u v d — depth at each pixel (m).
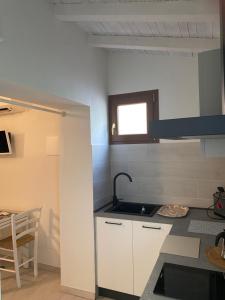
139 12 1.62
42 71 1.73
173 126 0.92
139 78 2.61
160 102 2.52
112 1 1.69
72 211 2.43
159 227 2.04
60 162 2.49
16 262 2.52
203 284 1.06
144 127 2.61
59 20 1.93
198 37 1.99
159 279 1.11
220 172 2.30
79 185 2.40
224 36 1.25
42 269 2.92
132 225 2.16
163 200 2.53
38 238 2.96
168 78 2.48
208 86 1.57
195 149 2.38
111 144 2.75
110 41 2.29
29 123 3.00
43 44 1.75
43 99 2.03
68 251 2.45
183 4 1.51
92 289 2.34
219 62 1.55
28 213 2.71
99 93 2.55
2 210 3.14
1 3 1.42
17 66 1.52
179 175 2.46
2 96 1.89
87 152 2.37
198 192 2.38
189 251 1.40
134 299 2.22
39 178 2.97
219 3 1.33
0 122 3.18
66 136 2.46
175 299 0.96
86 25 2.14
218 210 2.08
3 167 3.18
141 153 2.61
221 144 1.69
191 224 1.91
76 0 1.78
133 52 2.62
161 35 2.07
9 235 2.86
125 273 2.21
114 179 2.59
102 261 2.31
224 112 1.26
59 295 2.41
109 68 2.75
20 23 1.55
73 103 2.22
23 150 3.05
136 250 2.15
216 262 1.24
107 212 2.35
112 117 2.73
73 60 2.11
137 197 2.64
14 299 2.35
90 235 2.34
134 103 2.63
